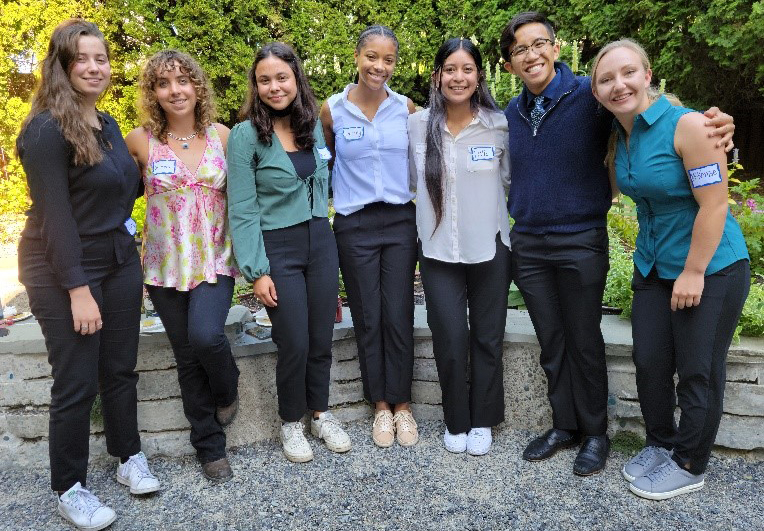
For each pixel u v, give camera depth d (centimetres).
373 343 281
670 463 233
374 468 261
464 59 237
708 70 611
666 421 238
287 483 251
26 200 664
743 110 741
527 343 279
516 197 247
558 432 267
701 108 645
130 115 730
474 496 238
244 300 380
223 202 243
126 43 738
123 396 240
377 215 267
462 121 250
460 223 250
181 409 275
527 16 228
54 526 228
